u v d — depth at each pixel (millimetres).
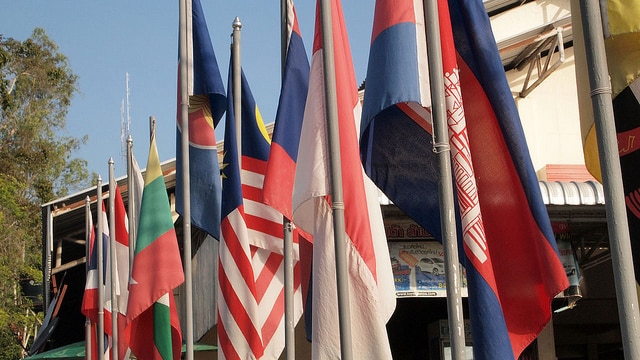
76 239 24891
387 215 17406
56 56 40281
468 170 7477
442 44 7633
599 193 15805
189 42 12602
